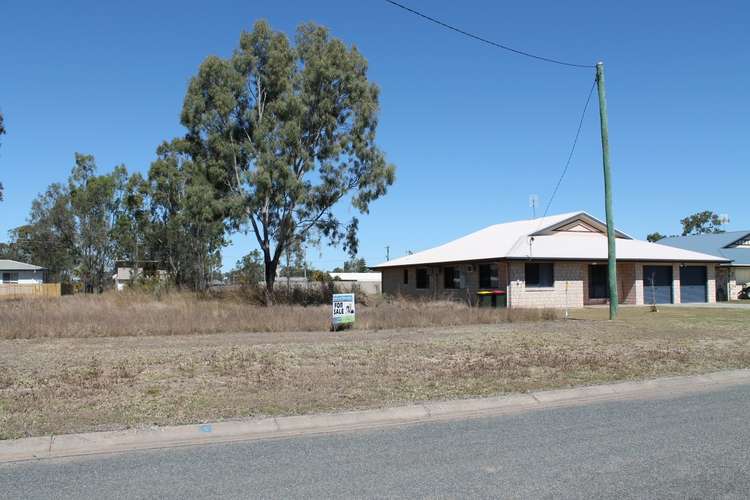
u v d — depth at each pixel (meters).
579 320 24.61
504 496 5.82
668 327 21.50
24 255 77.06
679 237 53.41
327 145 37.09
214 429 8.23
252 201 34.75
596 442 7.73
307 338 17.83
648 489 6.01
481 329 20.73
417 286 45.62
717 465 6.76
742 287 47.28
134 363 12.93
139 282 47.97
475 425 8.72
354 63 37.44
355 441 7.85
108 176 60.38
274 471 6.60
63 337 18.00
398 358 13.91
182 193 53.62
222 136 36.09
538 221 43.41
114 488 6.08
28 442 7.47
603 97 23.78
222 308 25.27
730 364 13.86
